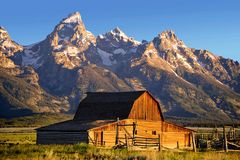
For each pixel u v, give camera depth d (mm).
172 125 140500
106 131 117750
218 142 120625
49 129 120750
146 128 132875
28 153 61375
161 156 58438
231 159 59875
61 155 58625
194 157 61312
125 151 73438
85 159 54844
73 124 123375
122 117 128500
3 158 53875
